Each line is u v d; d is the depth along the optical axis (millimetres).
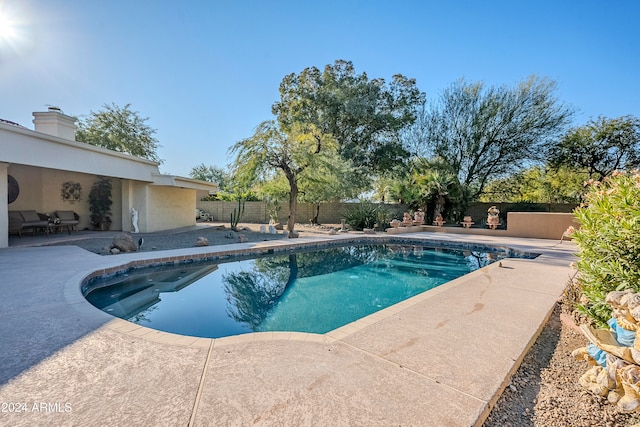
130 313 5332
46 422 1946
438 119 22094
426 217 19016
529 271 6836
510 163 20594
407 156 22672
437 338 3264
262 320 5242
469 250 12031
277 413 2039
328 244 12125
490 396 2242
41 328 3436
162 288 6859
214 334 4605
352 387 2346
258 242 11398
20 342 3092
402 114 23484
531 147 19734
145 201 13695
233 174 13406
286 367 2643
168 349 2971
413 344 3115
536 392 2420
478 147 20781
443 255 11133
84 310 4000
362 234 15148
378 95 23344
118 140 21906
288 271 8734
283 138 12953
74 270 6270
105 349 2961
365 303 6211
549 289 5312
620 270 2865
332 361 2754
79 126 21578
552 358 3004
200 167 41094
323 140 14531
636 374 2041
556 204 18922
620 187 3213
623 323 2193
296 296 6609
